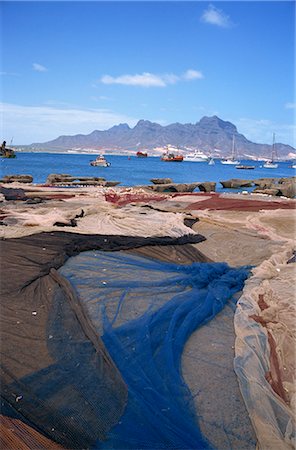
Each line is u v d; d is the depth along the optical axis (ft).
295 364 13.16
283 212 45.34
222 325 16.47
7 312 16.40
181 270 23.09
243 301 17.95
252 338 14.34
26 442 9.40
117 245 27.22
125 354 13.23
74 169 197.06
